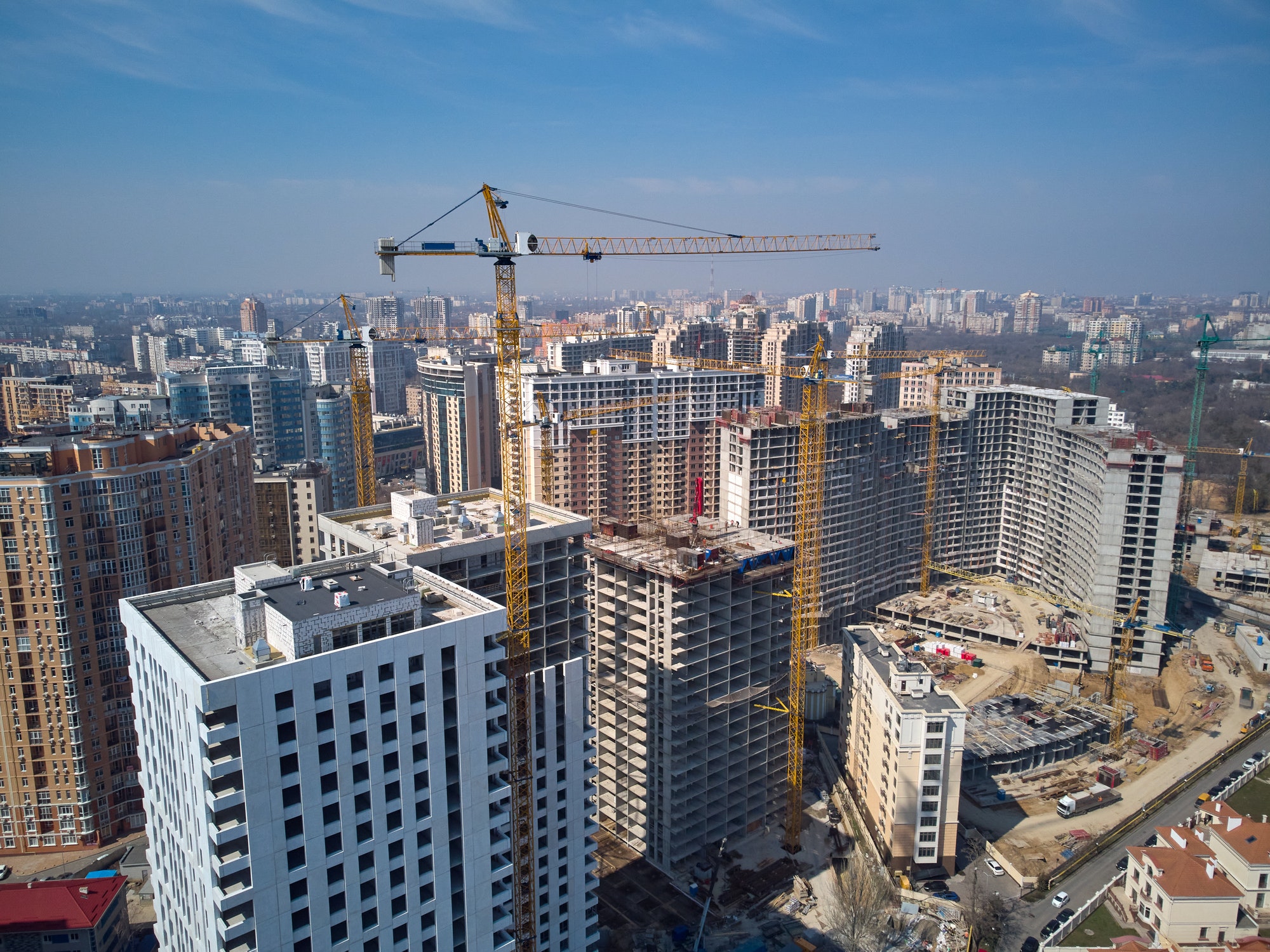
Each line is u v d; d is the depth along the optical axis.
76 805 192.88
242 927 92.69
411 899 107.19
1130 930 165.75
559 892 143.88
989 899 171.62
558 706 139.62
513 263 161.25
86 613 190.12
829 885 186.62
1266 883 166.12
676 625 176.25
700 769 189.00
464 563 144.12
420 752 105.31
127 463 198.12
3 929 146.25
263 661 97.38
